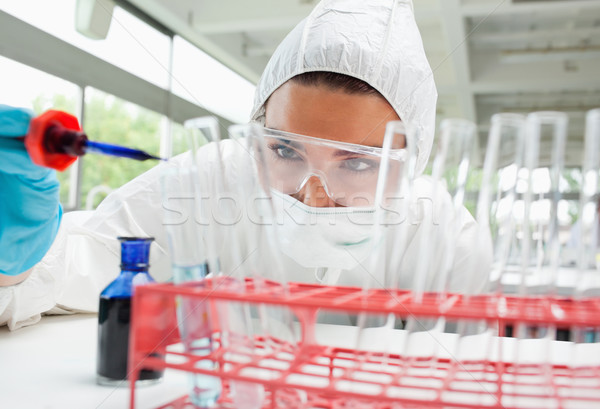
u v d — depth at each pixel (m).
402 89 0.74
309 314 0.39
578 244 0.35
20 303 0.72
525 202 0.34
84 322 0.79
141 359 0.36
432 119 0.85
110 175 5.64
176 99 2.68
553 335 0.36
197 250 0.37
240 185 0.40
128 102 2.48
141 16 2.48
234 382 0.35
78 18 2.18
